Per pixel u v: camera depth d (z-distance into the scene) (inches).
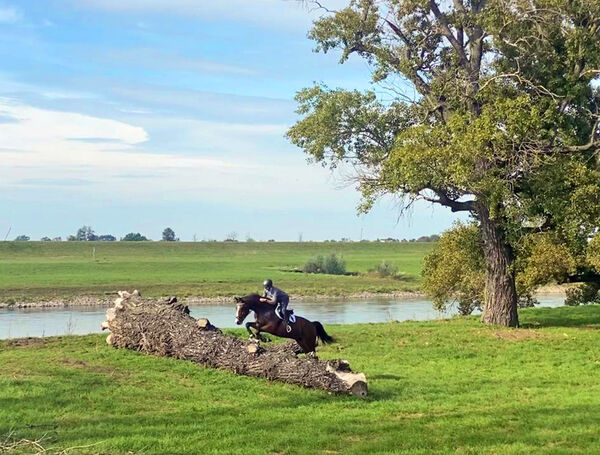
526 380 607.8
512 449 387.2
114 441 396.2
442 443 400.2
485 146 871.7
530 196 925.2
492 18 906.7
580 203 906.1
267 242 5772.6
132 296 766.5
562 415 464.8
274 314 633.6
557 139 949.2
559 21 925.8
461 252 1143.6
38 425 431.2
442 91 971.3
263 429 428.8
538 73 943.7
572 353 767.1
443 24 976.3
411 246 6063.0
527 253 1034.7
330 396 532.4
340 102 968.9
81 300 2028.8
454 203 1008.2
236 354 612.4
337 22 975.6
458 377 624.4
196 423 443.2
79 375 586.2
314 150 981.2
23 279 2509.8
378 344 833.5
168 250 4936.0
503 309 1019.3
